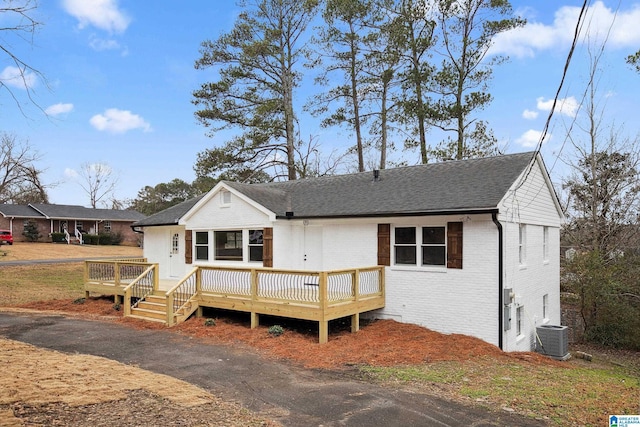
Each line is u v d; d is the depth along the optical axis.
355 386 7.86
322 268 14.65
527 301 13.79
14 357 8.55
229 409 6.42
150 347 10.64
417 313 12.72
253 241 15.54
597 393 8.12
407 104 24.70
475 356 10.23
